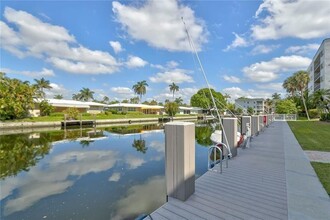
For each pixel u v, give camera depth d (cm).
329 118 2339
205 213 255
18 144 1202
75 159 814
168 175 305
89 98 6397
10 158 841
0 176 602
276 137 951
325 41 3161
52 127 2428
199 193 315
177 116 4588
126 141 1297
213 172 419
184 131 288
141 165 718
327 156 572
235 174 405
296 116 3153
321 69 3391
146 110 5347
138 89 6147
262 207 269
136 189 495
